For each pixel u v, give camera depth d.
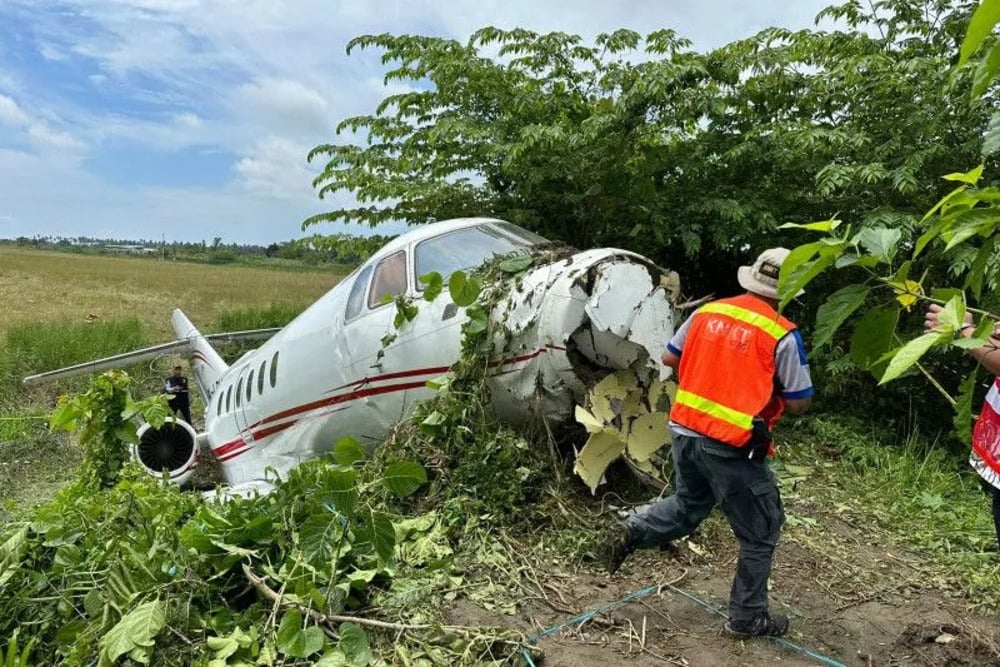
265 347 7.76
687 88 7.84
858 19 8.16
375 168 9.66
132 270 53.03
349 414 5.99
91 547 4.14
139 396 12.67
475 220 6.00
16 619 3.83
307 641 3.07
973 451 3.43
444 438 4.86
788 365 3.32
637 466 4.90
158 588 3.51
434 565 3.92
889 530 5.11
